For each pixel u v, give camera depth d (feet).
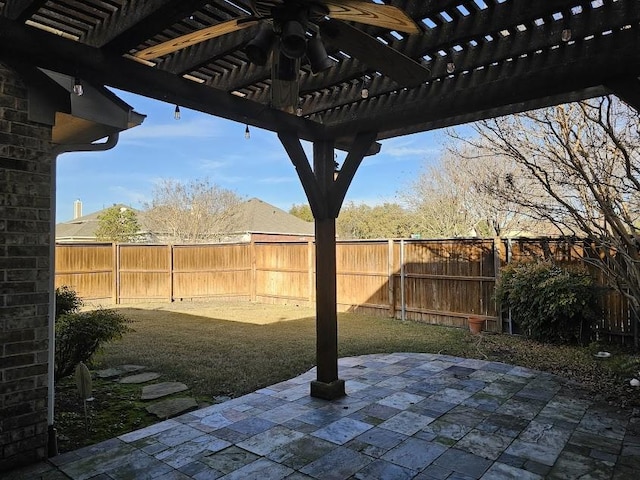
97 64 8.63
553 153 15.26
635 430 11.34
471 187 47.70
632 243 15.75
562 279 21.18
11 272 9.21
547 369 17.48
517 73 10.09
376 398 13.83
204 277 41.06
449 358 19.15
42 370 9.68
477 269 26.68
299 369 17.61
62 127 12.39
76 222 84.58
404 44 9.85
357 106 13.37
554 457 9.87
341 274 33.91
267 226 79.46
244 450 10.21
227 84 11.44
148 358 19.51
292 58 7.34
